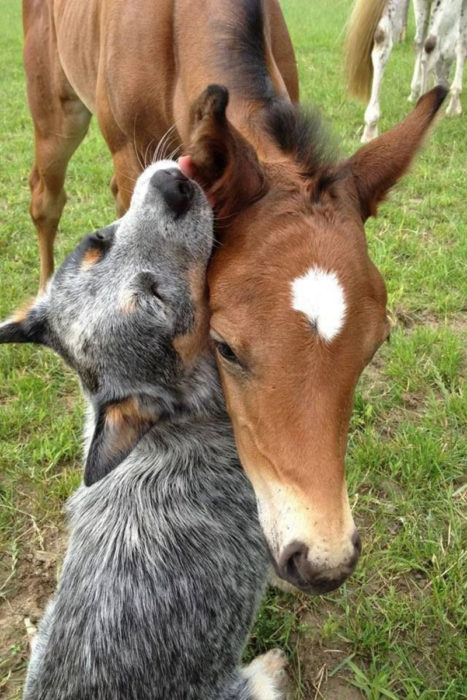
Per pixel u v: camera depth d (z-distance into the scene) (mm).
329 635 1065
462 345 1567
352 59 2535
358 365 773
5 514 1227
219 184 821
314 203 803
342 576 745
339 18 6266
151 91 1262
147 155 1322
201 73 1104
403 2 2555
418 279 1767
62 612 907
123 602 877
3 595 1128
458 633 1061
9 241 2002
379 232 1998
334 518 747
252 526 976
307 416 750
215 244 828
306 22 5961
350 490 1245
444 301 1683
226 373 808
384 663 1039
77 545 947
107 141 1430
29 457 1315
